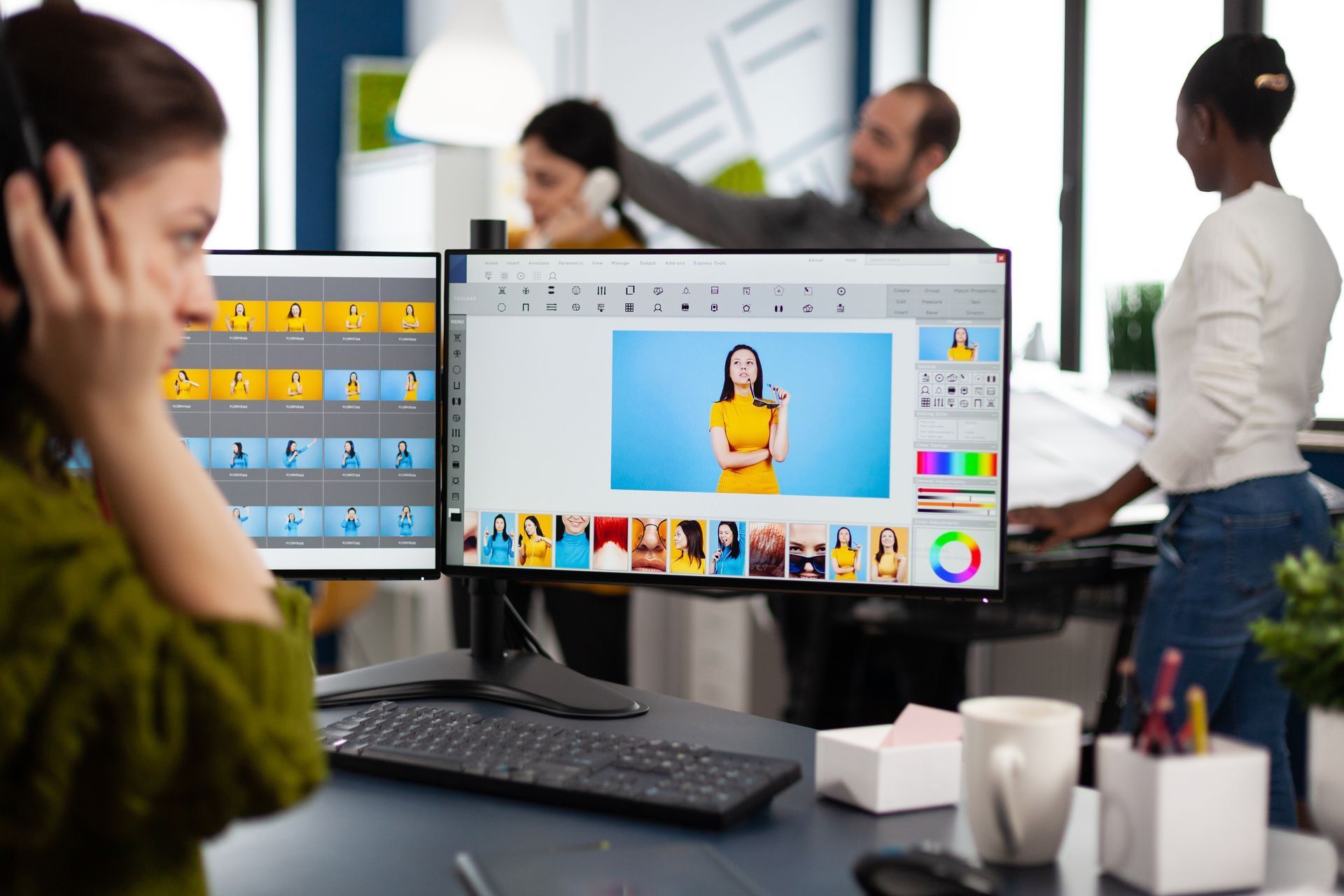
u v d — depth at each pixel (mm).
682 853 745
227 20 4766
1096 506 2057
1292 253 1868
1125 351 3479
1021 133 4520
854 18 5117
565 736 944
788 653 2918
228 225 4820
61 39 592
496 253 1156
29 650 542
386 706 1040
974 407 1102
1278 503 1875
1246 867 690
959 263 1099
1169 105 3908
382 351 1185
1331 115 3289
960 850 770
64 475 677
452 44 3059
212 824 601
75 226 586
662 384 1141
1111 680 2410
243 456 1186
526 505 1167
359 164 4598
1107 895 691
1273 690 1920
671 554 1146
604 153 2793
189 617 599
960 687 2865
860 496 1118
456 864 736
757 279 1123
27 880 594
